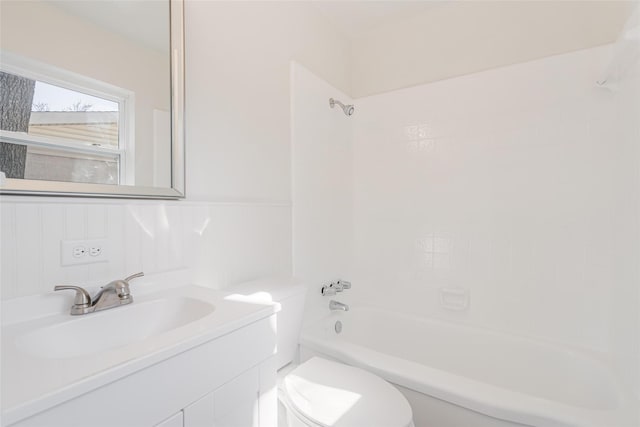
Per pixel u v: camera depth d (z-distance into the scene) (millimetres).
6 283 766
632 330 1244
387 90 2305
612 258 1553
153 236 1074
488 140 1908
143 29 1062
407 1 2016
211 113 1310
